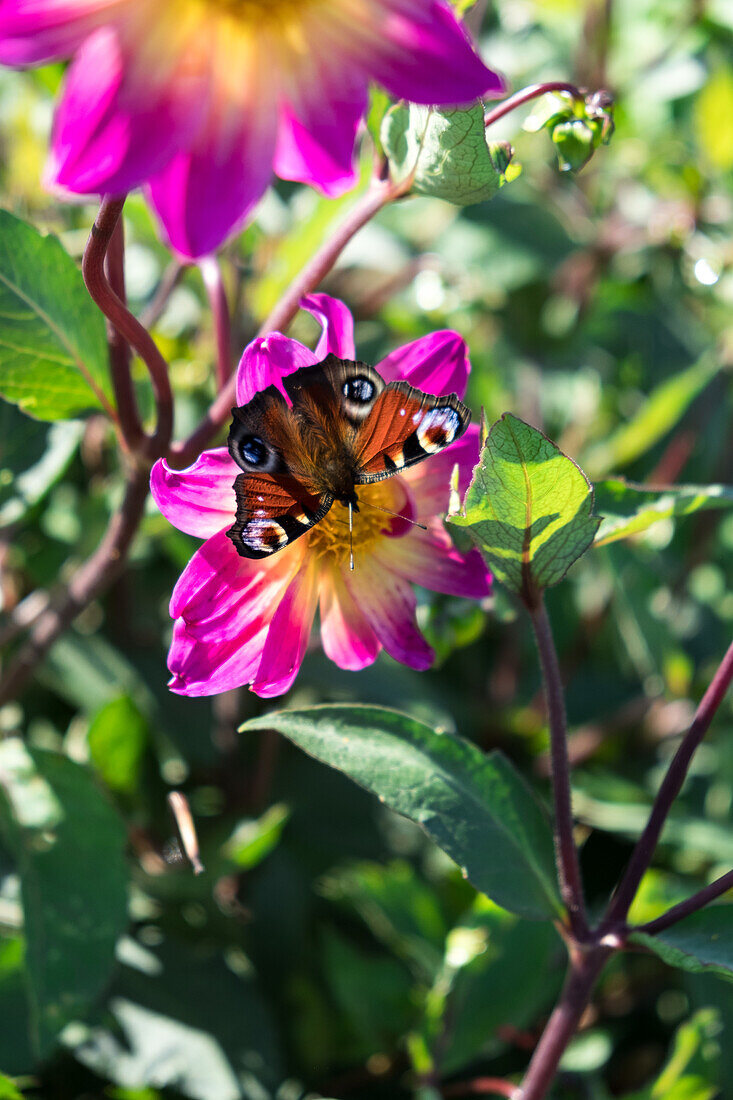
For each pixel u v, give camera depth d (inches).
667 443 45.9
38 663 31.8
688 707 40.4
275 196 38.4
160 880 34.3
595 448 42.8
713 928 27.6
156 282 38.9
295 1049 34.6
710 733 40.1
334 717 27.9
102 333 29.3
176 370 36.2
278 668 27.2
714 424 45.7
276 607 27.3
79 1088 33.2
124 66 24.6
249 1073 33.0
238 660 27.2
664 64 47.1
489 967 32.3
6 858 32.9
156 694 36.1
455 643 30.0
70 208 40.9
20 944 32.2
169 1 24.8
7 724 35.7
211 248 24.7
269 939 35.6
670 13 48.5
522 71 46.4
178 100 24.7
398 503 28.0
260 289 34.7
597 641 43.9
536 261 41.6
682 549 44.2
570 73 47.5
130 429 29.4
